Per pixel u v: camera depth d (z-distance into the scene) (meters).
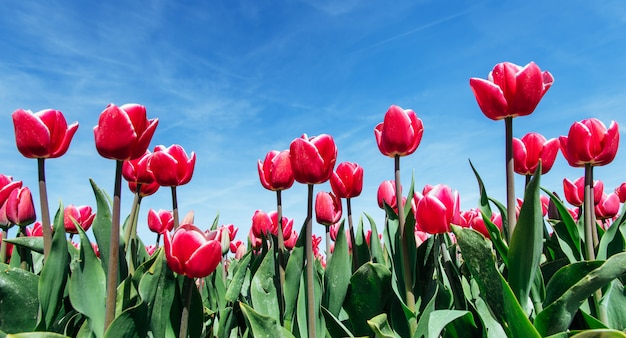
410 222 0.56
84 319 0.56
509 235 0.49
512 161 0.50
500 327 0.53
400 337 0.55
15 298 0.48
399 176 0.56
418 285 0.61
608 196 0.85
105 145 0.44
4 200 0.68
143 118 0.46
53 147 0.48
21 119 0.46
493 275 0.49
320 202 0.66
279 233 0.60
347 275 0.58
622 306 0.58
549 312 0.45
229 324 0.65
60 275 0.49
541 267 0.63
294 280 0.56
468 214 0.90
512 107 0.48
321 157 0.51
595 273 0.43
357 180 0.66
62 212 0.49
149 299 0.49
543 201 0.99
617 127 0.59
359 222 0.72
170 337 0.53
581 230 0.76
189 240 0.45
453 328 0.55
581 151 0.60
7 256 0.78
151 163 0.61
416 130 0.56
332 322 0.56
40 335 0.41
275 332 0.50
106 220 0.58
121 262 0.60
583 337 0.43
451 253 0.70
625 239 0.65
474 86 0.50
